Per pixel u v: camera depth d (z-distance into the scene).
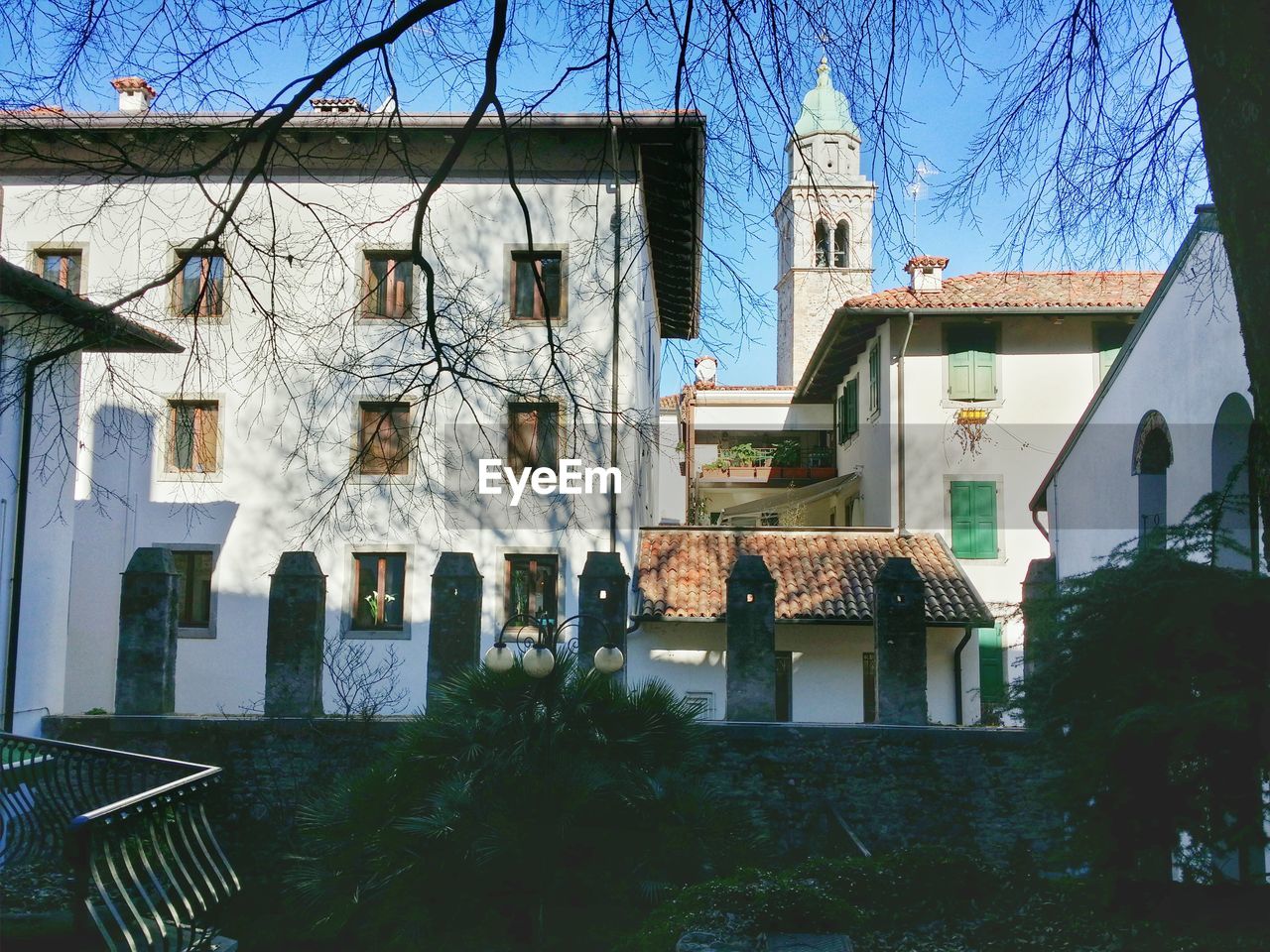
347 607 21.06
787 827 10.98
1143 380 14.52
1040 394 27.36
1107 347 27.30
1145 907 6.72
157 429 21.20
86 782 11.25
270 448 21.30
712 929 6.88
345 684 16.58
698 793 9.81
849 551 23.20
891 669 11.40
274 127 7.22
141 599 11.95
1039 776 10.83
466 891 9.07
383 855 9.13
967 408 27.33
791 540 23.80
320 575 11.80
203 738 11.42
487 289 20.14
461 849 8.95
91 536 21.31
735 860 9.60
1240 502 7.27
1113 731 6.36
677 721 10.15
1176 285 13.17
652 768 9.85
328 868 9.43
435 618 11.90
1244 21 4.89
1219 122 5.07
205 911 7.61
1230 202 5.09
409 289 20.11
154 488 21.42
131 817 6.95
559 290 20.30
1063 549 18.69
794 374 44.34
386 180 19.59
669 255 18.06
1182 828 6.56
